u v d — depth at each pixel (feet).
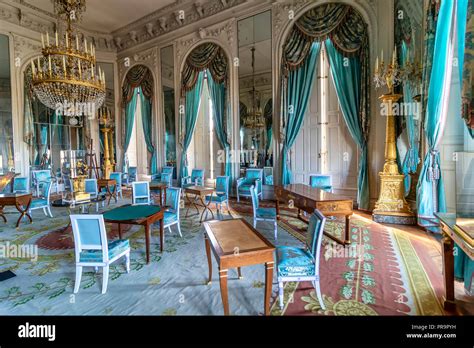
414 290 7.88
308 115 19.98
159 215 11.05
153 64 27.96
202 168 26.30
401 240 12.00
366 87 16.89
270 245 6.65
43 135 26.63
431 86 11.41
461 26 7.54
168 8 25.25
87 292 8.09
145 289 8.22
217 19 23.17
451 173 12.03
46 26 26.05
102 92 17.19
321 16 18.37
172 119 27.17
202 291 8.07
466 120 7.10
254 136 22.11
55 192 26.96
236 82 22.52
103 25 28.78
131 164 32.37
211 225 8.29
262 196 21.74
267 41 20.89
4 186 20.08
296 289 8.08
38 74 15.53
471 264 7.36
